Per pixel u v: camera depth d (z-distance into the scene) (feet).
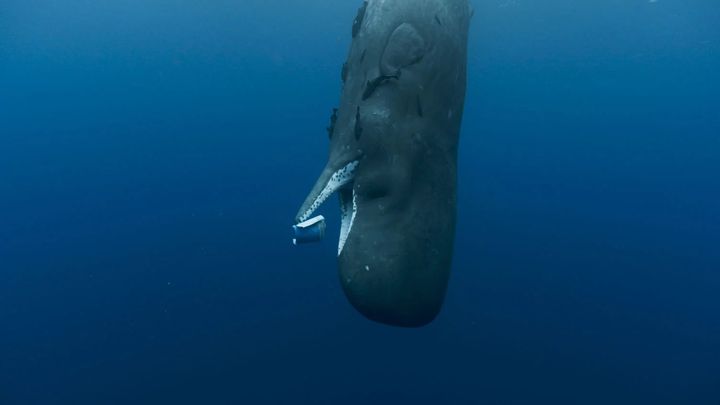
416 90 18.81
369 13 20.13
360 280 17.56
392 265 17.60
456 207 20.47
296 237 19.67
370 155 18.75
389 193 18.40
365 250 17.84
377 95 18.95
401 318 18.01
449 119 20.22
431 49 19.10
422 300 18.28
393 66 18.84
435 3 19.61
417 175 18.94
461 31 20.95
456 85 20.29
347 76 20.66
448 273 19.66
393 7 19.42
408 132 18.67
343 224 20.35
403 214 18.34
